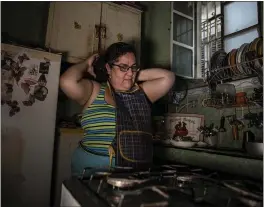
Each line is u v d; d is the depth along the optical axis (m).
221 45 1.65
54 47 1.41
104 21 1.59
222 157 1.05
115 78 0.98
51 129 1.24
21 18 1.54
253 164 0.91
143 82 1.11
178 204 0.52
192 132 1.48
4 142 1.12
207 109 1.52
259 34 1.41
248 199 0.51
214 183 0.65
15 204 1.13
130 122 0.91
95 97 0.98
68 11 1.47
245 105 1.27
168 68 1.72
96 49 1.53
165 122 1.55
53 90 1.26
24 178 1.16
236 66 1.26
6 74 1.15
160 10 1.88
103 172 0.70
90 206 0.46
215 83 1.47
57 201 1.32
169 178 0.71
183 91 1.72
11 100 1.15
